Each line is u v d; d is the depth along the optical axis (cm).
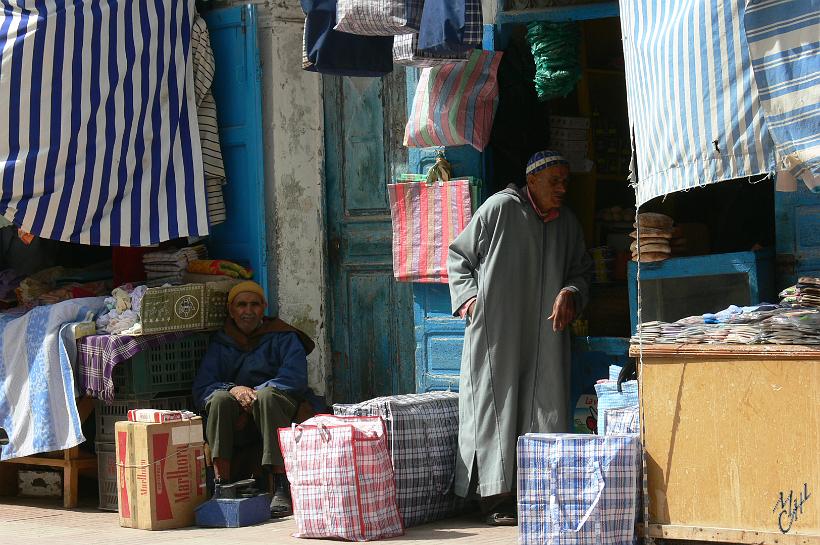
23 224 832
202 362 841
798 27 495
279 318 886
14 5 834
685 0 535
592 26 943
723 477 582
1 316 884
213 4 930
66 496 852
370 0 652
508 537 682
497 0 808
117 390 834
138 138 867
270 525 753
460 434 742
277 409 794
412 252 831
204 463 782
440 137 800
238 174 920
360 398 918
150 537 724
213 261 892
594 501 602
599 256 825
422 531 711
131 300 846
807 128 492
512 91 861
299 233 912
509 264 732
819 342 563
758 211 788
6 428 861
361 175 912
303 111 914
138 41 865
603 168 924
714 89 520
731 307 631
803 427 563
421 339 835
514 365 728
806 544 558
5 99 822
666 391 598
